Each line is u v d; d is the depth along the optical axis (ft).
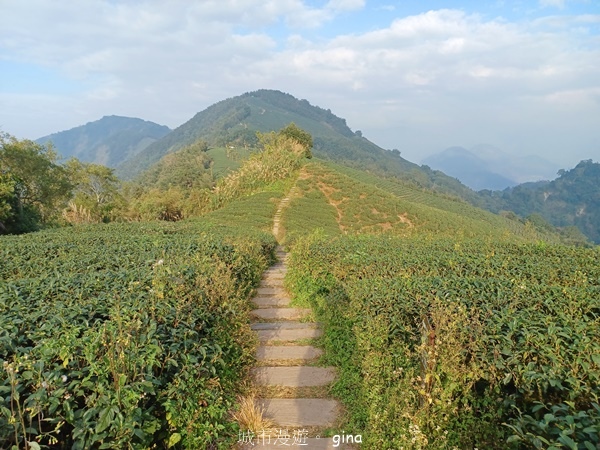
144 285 20.36
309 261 35.86
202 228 66.49
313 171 172.14
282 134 231.30
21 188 122.11
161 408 13.26
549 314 18.12
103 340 12.19
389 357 17.33
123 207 188.85
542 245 42.63
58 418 10.04
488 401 13.52
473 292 20.80
